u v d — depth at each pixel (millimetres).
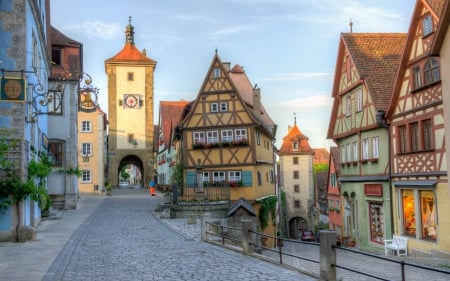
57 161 32156
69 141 32375
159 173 67688
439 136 19906
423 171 21062
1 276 10867
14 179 17109
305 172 72750
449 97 17859
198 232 20016
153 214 28953
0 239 16828
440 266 16641
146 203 37625
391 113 23812
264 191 40000
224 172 36250
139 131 64062
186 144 36875
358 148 27703
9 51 17906
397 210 23312
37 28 21375
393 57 26984
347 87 28906
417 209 21547
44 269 11719
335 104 31250
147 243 16625
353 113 28250
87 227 21719
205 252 14484
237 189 36000
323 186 70125
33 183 17641
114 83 63812
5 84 16078
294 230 74875
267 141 43219
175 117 62250
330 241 10008
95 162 50906
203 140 36719
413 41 22031
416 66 21703
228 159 36250
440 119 19812
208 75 37031
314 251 26109
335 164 41844
